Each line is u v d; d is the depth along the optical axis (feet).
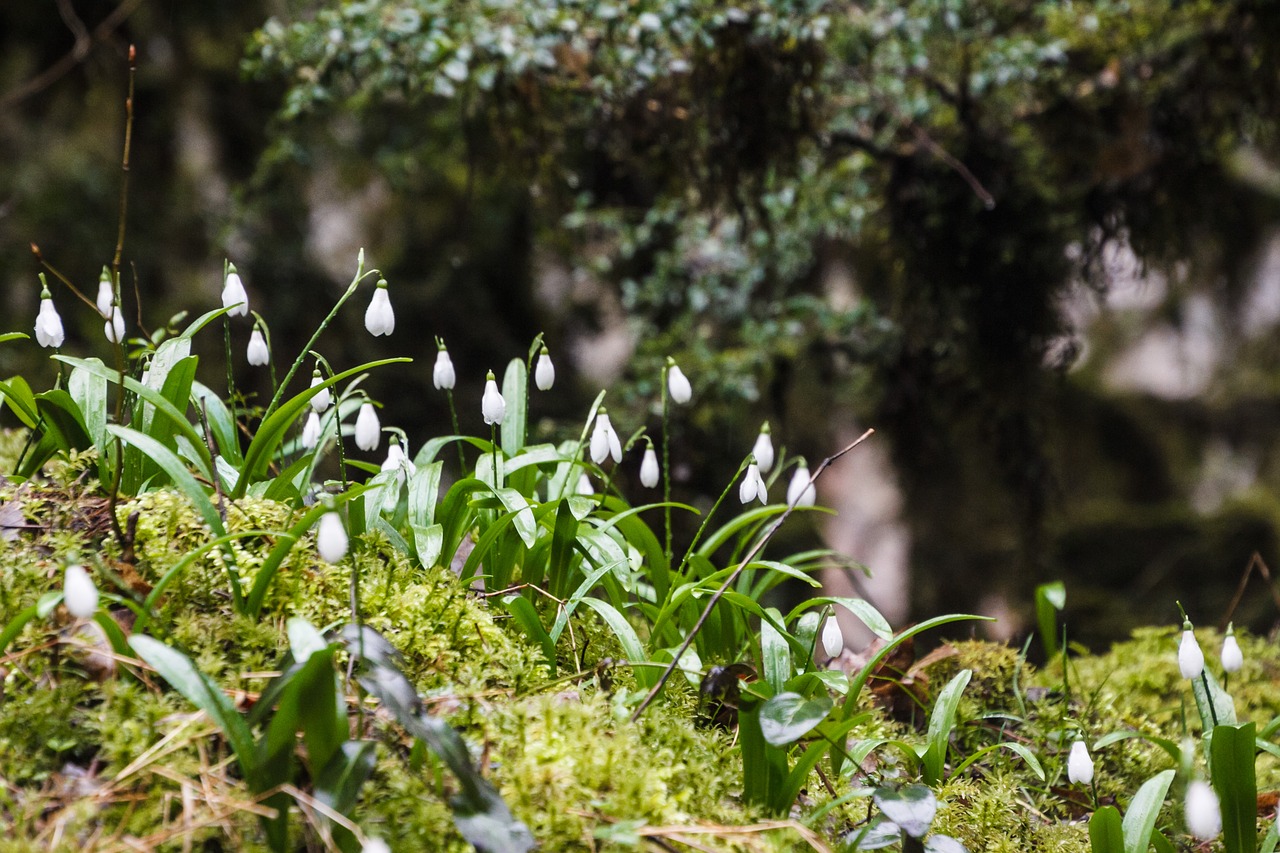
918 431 23.32
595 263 24.94
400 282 29.14
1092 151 20.56
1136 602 37.52
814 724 6.95
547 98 18.71
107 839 6.30
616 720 7.98
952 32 19.72
